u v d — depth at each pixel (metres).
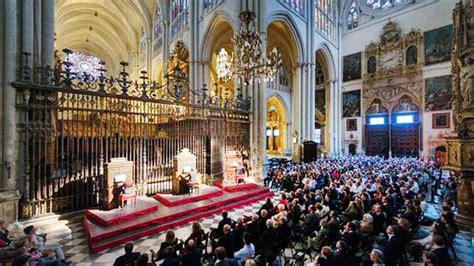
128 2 34.94
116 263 4.43
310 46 24.31
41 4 9.35
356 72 30.23
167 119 11.59
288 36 23.25
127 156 9.91
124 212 7.99
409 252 6.18
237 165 13.20
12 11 7.47
